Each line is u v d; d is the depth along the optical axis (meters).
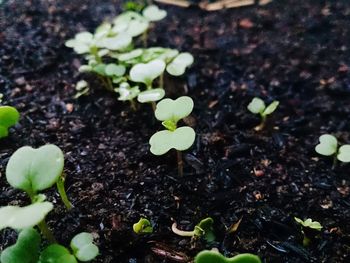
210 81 0.19
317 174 0.16
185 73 0.20
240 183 0.15
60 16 0.23
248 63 0.20
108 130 0.17
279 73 0.20
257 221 0.14
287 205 0.14
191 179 0.15
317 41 0.21
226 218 0.14
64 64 0.20
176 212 0.14
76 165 0.15
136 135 0.17
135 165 0.15
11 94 0.18
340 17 0.22
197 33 0.22
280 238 0.13
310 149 0.17
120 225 0.13
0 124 0.15
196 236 0.13
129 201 0.14
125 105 0.18
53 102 0.18
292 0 0.24
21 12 0.23
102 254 0.13
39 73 0.19
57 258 0.11
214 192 0.15
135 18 0.20
